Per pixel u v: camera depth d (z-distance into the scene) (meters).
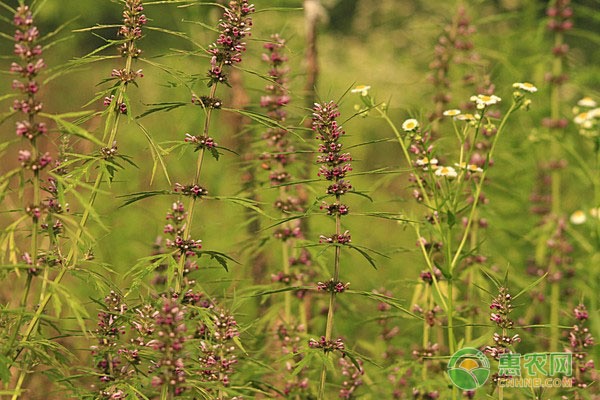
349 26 15.34
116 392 3.86
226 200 4.00
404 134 4.99
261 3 6.83
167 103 3.96
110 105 3.89
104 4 9.98
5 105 9.57
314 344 4.13
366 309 7.09
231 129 7.31
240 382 4.66
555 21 7.11
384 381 5.41
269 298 5.95
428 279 5.12
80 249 4.05
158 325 3.63
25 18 3.47
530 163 7.15
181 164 7.87
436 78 6.29
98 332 3.94
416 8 11.46
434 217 5.03
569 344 4.92
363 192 4.06
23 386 4.94
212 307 4.19
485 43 7.33
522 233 7.04
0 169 7.60
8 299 5.79
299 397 5.19
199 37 7.05
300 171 5.59
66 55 9.88
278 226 5.43
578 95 8.34
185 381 3.69
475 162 5.65
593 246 6.88
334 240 4.07
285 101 5.29
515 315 6.85
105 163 3.85
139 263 3.92
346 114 10.96
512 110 4.86
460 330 6.17
